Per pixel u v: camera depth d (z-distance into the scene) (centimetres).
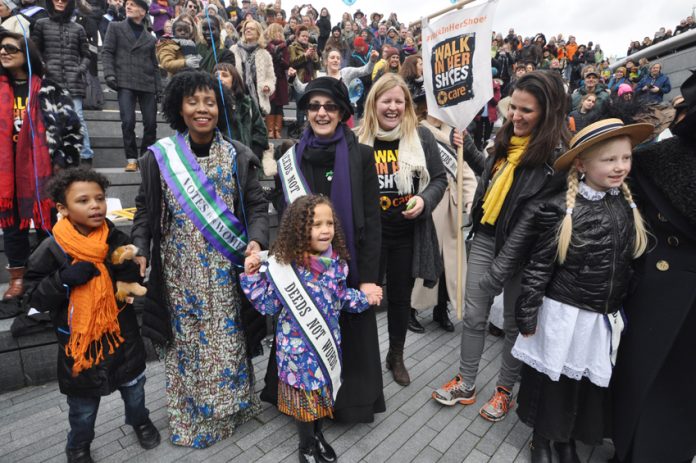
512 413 235
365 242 203
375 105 235
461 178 273
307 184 203
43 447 203
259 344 211
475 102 260
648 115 182
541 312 182
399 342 264
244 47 484
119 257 173
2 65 245
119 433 212
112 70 402
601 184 166
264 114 497
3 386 241
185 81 173
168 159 181
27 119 244
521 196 194
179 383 199
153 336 189
